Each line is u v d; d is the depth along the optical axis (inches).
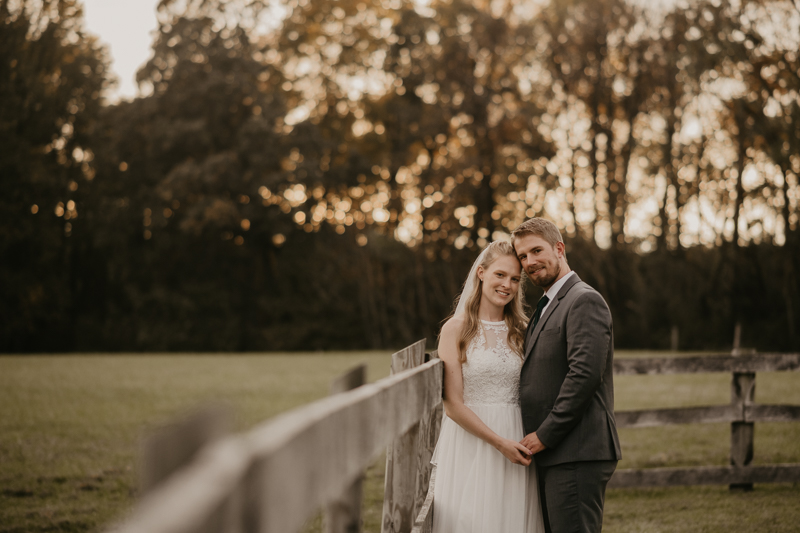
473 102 1421.0
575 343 128.0
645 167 1417.3
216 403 26.3
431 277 1544.0
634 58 1348.4
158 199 1385.3
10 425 355.3
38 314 1366.9
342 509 54.6
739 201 1214.3
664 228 1371.8
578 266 1379.2
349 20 1560.0
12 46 1374.3
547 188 1401.3
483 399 135.3
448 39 1421.0
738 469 243.9
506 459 130.6
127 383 561.6
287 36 1541.6
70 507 211.6
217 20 1459.2
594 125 1411.2
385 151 1544.0
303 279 1569.9
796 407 248.2
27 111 1375.5
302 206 1454.2
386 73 1546.5
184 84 1408.7
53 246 1391.5
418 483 112.9
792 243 1144.2
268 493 30.6
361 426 54.0
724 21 1112.2
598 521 128.6
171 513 20.4
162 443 23.5
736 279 1235.9
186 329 1482.5
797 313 1170.0
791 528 201.3
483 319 139.4
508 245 139.9
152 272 1507.1
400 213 1574.8
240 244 1503.4
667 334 1296.8
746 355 249.0
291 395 490.0
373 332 1568.7
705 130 1277.1
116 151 1413.6
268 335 1528.1
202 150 1402.6
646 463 286.7
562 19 1375.5
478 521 128.6
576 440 128.2
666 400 462.9
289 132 1425.9
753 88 1141.1
